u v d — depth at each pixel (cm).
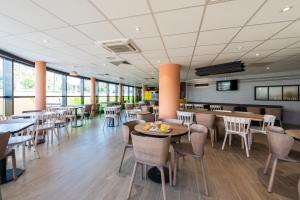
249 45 346
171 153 240
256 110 728
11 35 303
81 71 768
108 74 877
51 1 189
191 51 394
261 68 649
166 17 226
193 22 241
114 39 315
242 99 872
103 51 403
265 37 298
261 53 411
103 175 259
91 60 512
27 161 309
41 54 444
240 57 456
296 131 255
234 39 310
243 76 863
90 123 750
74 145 412
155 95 1633
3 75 471
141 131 240
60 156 336
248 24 246
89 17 229
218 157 345
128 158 329
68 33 289
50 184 231
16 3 194
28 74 564
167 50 386
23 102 543
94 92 1051
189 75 862
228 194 214
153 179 246
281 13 212
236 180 250
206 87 1031
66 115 548
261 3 190
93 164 299
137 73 824
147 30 271
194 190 222
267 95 786
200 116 437
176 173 252
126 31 276
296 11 207
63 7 203
